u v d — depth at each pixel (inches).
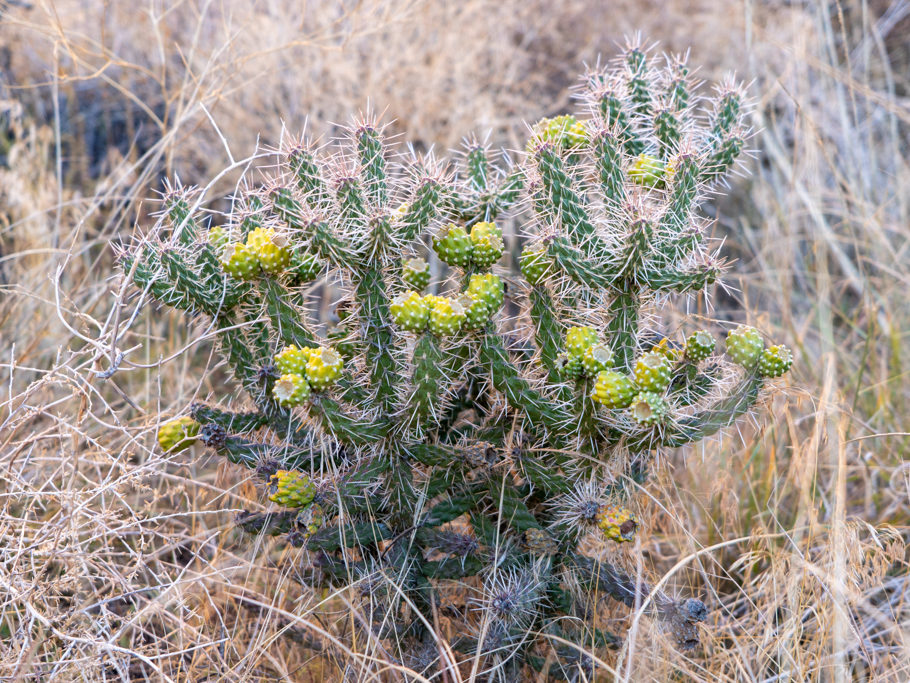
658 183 84.4
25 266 137.4
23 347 126.6
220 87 141.9
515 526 80.6
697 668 89.9
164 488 114.4
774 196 175.9
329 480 78.8
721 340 140.8
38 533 86.9
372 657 77.7
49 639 85.2
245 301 84.0
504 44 188.9
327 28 155.9
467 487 83.2
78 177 170.2
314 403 73.4
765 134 170.6
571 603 82.5
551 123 86.8
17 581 84.7
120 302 83.2
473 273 78.7
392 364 76.7
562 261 73.1
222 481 101.0
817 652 88.0
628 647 77.4
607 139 75.6
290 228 73.8
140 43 181.8
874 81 205.2
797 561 91.0
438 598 83.4
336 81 173.2
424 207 74.9
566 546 81.7
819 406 101.7
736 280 168.1
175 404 118.5
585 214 74.6
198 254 79.5
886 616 94.7
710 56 212.4
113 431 115.0
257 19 173.9
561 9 206.1
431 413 74.9
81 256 145.6
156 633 98.7
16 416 96.4
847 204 172.4
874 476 118.3
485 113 172.9
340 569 82.4
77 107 181.2
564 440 81.3
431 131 176.1
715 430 78.0
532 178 76.4
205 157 168.6
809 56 174.4
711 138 86.4
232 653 91.3
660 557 101.8
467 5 190.7
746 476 112.3
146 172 134.2
